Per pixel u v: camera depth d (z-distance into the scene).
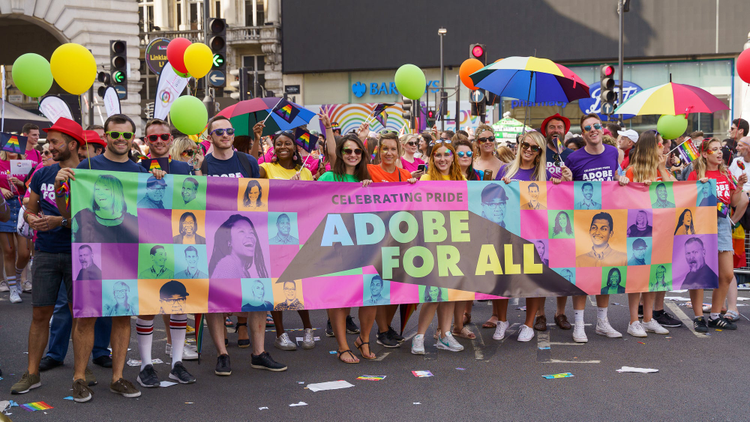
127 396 4.91
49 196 5.05
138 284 5.11
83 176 4.99
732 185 7.04
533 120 35.72
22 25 32.53
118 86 15.69
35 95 5.48
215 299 5.37
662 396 4.84
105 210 5.04
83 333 4.88
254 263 5.53
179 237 5.29
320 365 5.81
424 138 9.34
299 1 38.66
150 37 38.41
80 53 5.27
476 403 4.73
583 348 6.25
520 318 7.73
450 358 5.99
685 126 7.43
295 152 6.37
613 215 6.55
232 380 5.36
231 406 4.71
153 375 5.21
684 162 8.09
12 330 7.09
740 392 4.91
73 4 27.34
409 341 6.73
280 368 5.59
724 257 6.92
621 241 6.57
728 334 6.75
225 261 5.43
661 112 6.88
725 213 6.92
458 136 7.49
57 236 5.00
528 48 36.97
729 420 4.36
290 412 4.58
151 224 5.19
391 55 38.31
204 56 7.36
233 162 5.86
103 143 5.85
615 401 4.74
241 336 6.55
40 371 5.60
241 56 40.12
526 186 6.34
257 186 5.58
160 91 11.38
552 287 6.37
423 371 5.55
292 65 39.06
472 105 14.18
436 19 37.81
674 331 6.92
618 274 6.54
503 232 6.27
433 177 6.27
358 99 39.09
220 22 12.46
